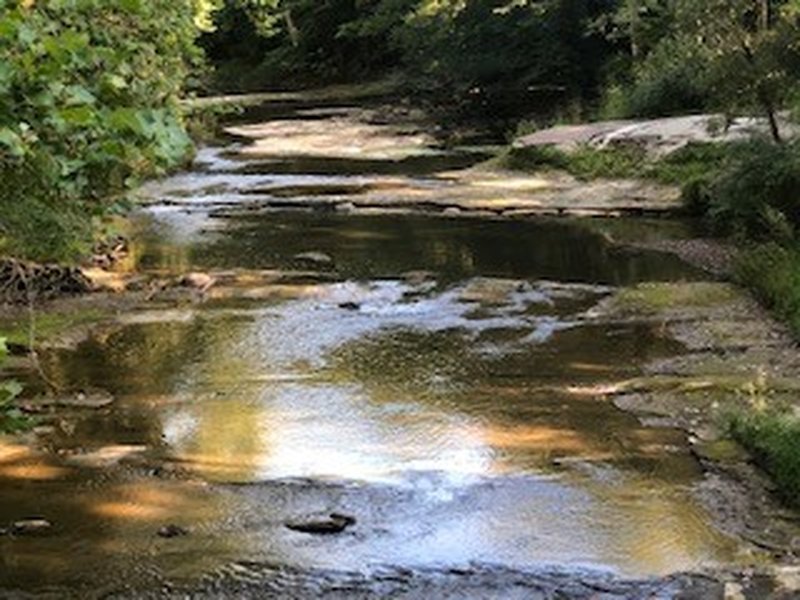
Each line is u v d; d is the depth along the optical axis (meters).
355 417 8.70
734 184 14.61
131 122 4.25
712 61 14.88
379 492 7.24
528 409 8.81
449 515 6.89
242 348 10.68
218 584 6.06
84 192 6.65
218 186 20.75
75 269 12.79
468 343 10.75
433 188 20.02
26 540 6.57
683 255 14.52
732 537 6.57
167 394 9.34
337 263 14.51
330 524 6.70
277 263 14.53
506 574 6.13
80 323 11.54
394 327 11.37
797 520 6.78
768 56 14.47
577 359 10.17
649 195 18.31
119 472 7.62
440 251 15.16
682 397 8.98
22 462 7.80
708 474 7.47
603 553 6.36
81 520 6.86
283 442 8.17
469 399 9.09
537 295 12.60
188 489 7.33
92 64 4.79
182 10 12.20
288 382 9.62
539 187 19.73
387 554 6.39
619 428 8.36
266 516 6.91
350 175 21.95
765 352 10.18
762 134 15.14
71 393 9.34
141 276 13.71
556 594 5.91
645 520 6.79
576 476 7.47
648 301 12.05
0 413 4.82
